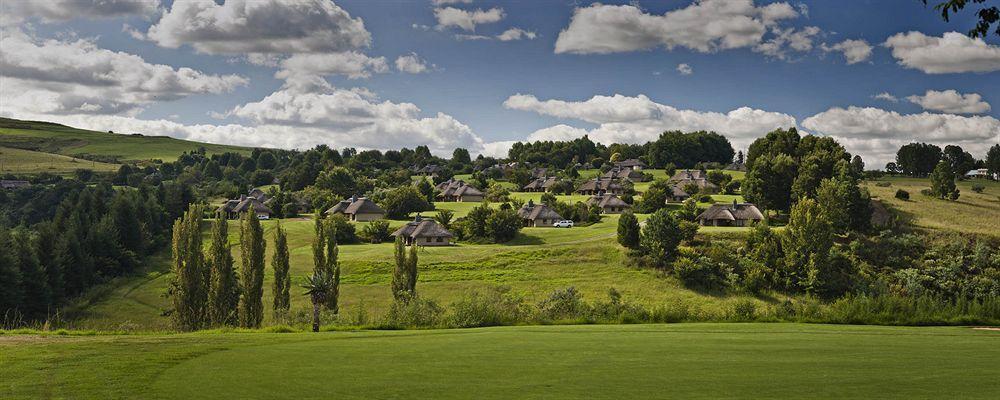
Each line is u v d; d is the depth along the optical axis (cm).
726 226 13200
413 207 16712
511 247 11362
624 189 19400
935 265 9788
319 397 2041
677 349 3066
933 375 2381
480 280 9481
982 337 3653
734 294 8994
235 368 2514
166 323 8231
